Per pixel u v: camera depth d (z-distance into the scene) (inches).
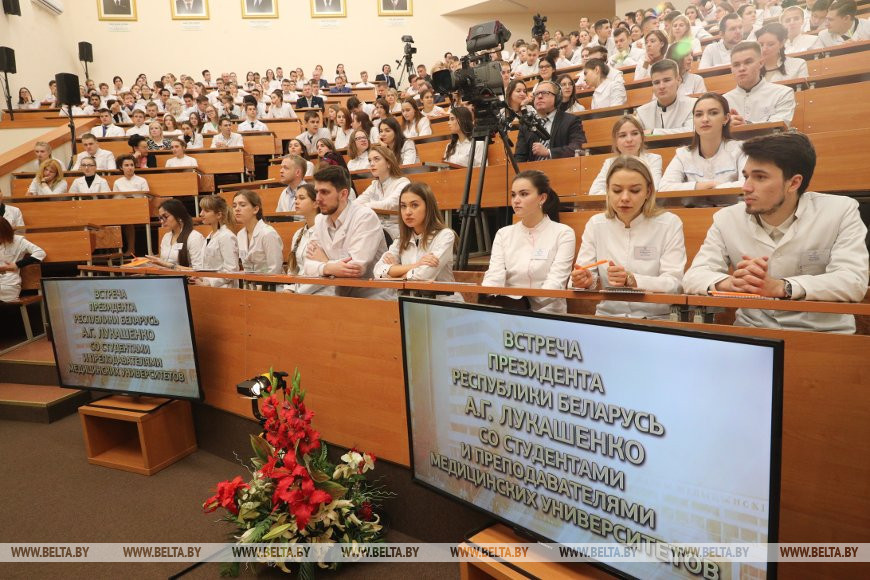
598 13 547.8
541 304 94.8
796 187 66.3
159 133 333.1
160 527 92.2
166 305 111.7
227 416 114.2
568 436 55.6
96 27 513.3
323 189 111.3
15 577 80.1
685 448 47.1
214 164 308.7
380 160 163.0
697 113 116.0
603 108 177.6
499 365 61.1
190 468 114.3
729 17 212.2
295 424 79.4
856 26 200.5
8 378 165.2
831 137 111.5
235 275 105.9
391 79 510.0
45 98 457.7
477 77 131.5
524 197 100.4
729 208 75.3
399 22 549.6
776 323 64.7
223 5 528.7
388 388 81.9
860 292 63.2
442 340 66.6
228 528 91.0
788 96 137.4
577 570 57.7
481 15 549.6
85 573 80.7
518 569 58.2
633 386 49.9
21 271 185.2
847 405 48.1
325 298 89.2
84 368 124.6
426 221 107.2
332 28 543.8
